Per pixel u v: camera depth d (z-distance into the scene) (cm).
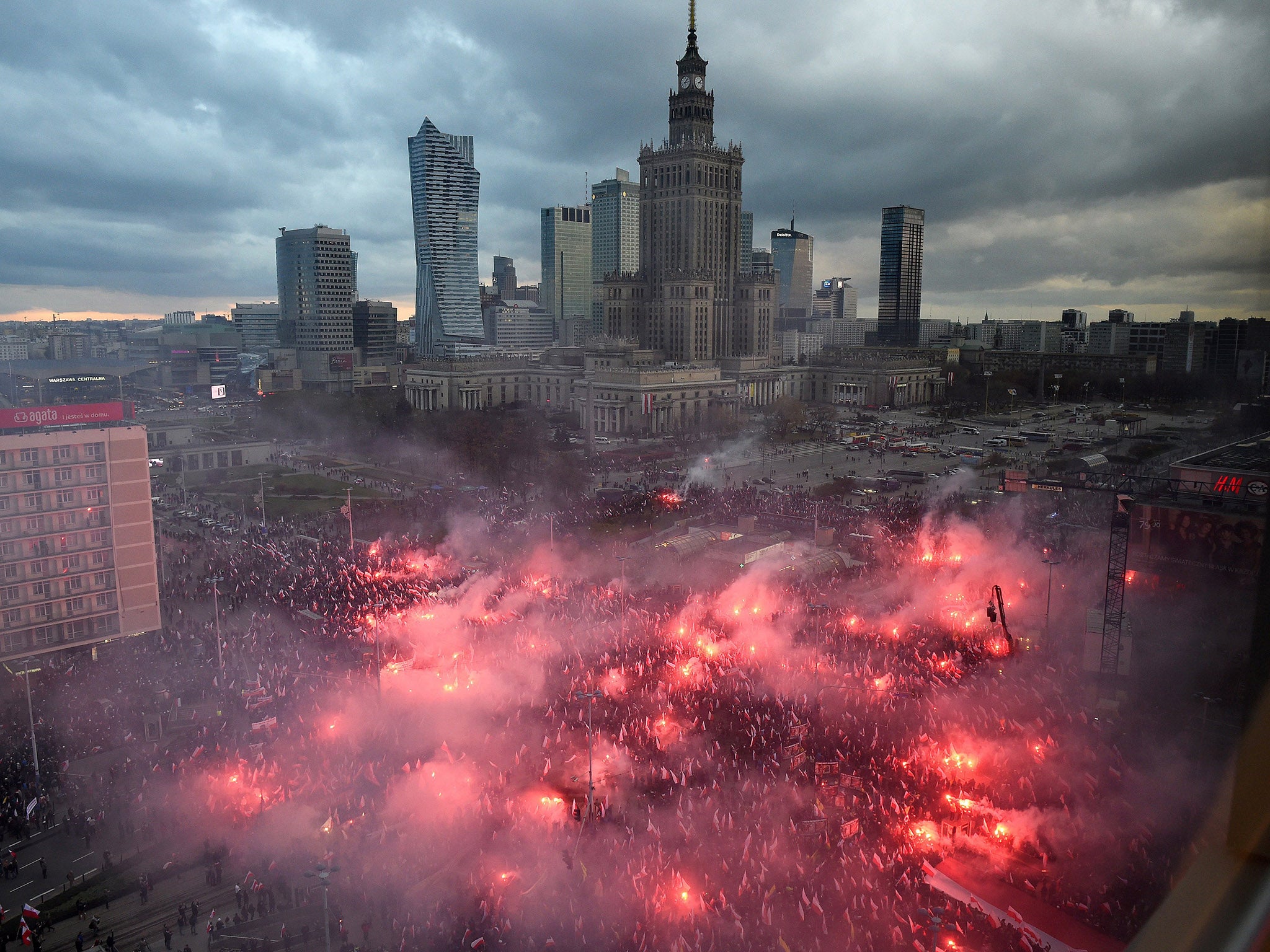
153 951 6981
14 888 7825
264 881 7756
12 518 12788
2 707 11381
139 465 13675
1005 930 6488
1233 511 11619
